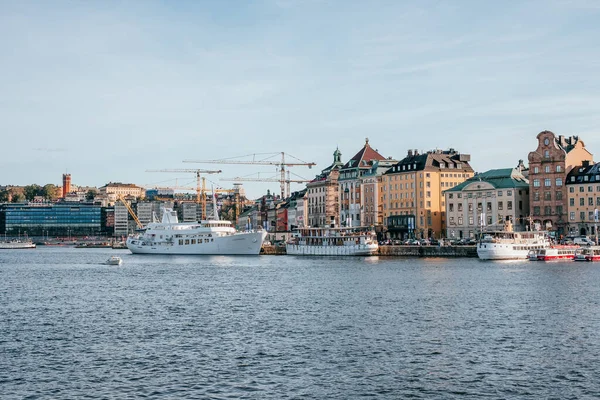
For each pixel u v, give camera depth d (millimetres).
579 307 95750
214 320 88250
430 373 61531
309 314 92188
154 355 68500
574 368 62719
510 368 62875
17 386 58250
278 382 59062
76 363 65562
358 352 69188
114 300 109750
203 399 54719
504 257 194875
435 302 102250
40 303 106875
